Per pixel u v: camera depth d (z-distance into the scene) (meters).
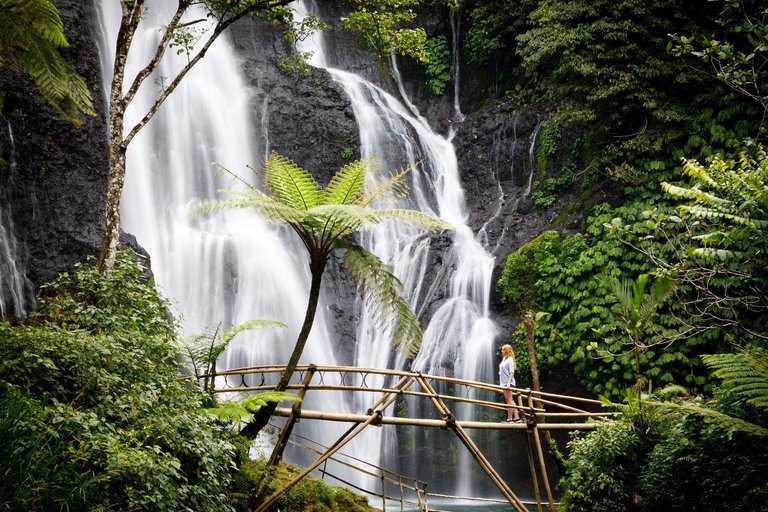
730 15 16.67
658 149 17.47
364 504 10.25
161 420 5.64
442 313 20.70
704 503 7.82
